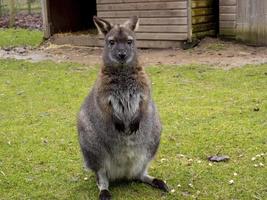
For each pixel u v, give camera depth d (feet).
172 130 12.80
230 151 11.61
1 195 10.28
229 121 13.23
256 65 18.80
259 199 9.86
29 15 43.83
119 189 10.31
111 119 9.91
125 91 9.94
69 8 29.48
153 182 10.34
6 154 11.89
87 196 10.16
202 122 13.25
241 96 15.12
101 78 10.00
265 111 13.80
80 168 11.16
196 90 15.99
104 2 25.66
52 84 17.72
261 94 15.20
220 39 24.39
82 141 10.17
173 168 11.00
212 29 25.14
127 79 9.93
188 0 22.86
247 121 13.16
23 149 12.11
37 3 51.75
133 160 10.16
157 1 23.80
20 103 15.53
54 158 11.62
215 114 13.76
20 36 32.30
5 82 18.37
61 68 20.74
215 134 12.46
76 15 29.94
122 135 9.95
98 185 10.23
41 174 10.97
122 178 10.52
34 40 30.19
